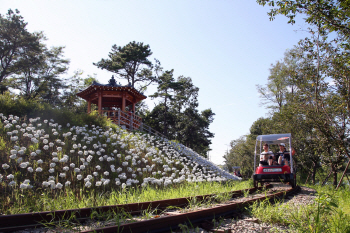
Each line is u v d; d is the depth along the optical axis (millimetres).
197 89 57125
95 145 11438
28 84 43344
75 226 4020
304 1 8430
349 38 9039
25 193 6781
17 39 35312
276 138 11008
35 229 3822
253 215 5422
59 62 45000
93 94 25562
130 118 21938
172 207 5484
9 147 9328
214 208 5164
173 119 54000
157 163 14227
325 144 15289
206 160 21312
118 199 6781
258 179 10523
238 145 54438
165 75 47750
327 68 11742
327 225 4254
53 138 11648
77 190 8016
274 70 29094
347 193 9539
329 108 13148
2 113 11117
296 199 8023
